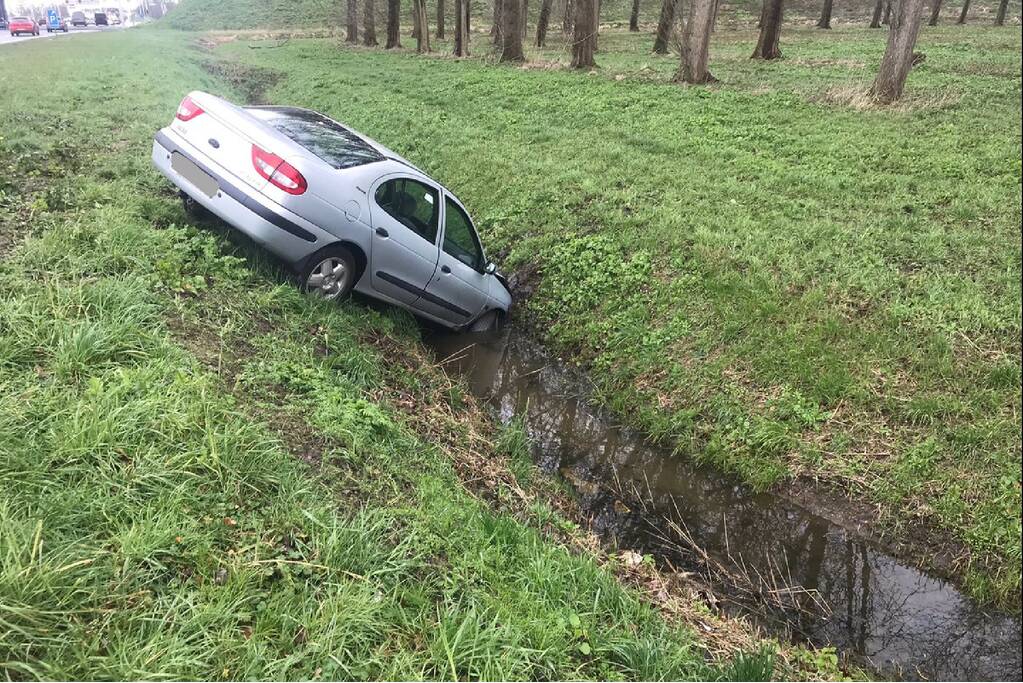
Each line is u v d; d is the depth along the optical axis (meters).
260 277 5.96
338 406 4.50
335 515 3.33
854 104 17.95
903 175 12.13
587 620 3.40
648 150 14.34
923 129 15.27
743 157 13.46
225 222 6.31
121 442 3.21
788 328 7.32
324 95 21.28
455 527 3.75
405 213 6.73
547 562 3.78
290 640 2.60
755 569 5.05
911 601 4.88
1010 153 13.02
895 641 4.52
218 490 3.22
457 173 12.96
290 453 3.78
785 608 4.70
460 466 5.04
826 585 4.97
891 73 17.91
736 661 3.38
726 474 6.12
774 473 5.91
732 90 20.64
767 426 6.25
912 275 8.31
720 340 7.37
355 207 6.07
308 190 5.68
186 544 2.85
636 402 7.03
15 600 2.30
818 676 3.98
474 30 59.56
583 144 14.61
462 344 8.05
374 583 3.02
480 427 6.03
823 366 6.79
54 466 3.04
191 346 4.52
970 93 18.67
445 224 7.18
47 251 4.97
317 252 5.95
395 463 4.23
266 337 5.11
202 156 5.86
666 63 29.20
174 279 5.26
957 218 10.12
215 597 2.67
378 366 5.85
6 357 3.61
